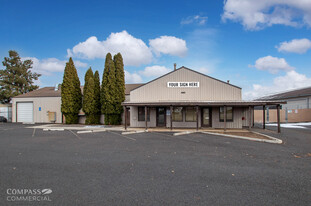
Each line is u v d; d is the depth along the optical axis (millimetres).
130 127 18203
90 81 22094
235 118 16891
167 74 17812
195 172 5223
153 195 3809
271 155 7203
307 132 14000
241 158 6742
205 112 17344
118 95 20797
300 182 4523
